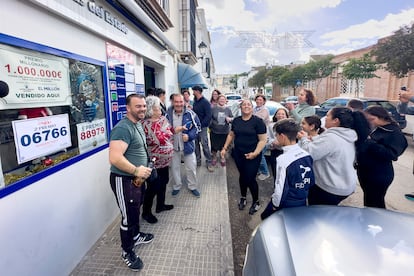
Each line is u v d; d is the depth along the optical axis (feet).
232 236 9.53
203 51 43.29
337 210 5.80
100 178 8.94
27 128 5.68
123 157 6.49
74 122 7.53
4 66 5.03
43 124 6.19
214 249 8.34
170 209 11.18
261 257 4.71
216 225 9.85
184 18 29.94
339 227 4.94
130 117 7.00
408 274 3.70
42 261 6.05
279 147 11.45
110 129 9.77
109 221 9.66
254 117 10.42
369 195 9.00
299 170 6.32
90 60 8.33
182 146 12.17
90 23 8.08
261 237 5.25
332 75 81.71
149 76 19.77
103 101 9.40
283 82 97.40
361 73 55.88
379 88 60.64
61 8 6.48
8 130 5.21
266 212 7.27
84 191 7.89
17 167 5.46
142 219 10.28
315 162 7.30
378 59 40.83
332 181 6.95
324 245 4.41
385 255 4.08
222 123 16.96
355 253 4.16
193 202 11.94
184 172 16.47
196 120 12.46
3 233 4.96
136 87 13.28
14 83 5.27
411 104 24.85
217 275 7.16
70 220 7.16
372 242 4.42
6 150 5.16
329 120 7.25
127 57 11.91
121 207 7.02
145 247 8.41
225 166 17.48
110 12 10.11
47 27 6.19
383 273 3.73
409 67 36.58
